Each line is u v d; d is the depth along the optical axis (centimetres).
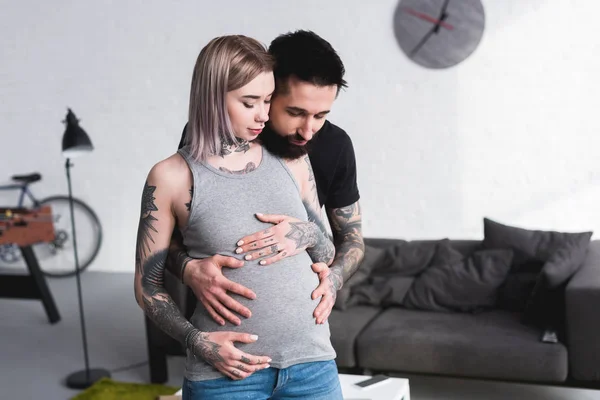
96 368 386
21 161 604
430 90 484
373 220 511
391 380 257
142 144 569
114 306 501
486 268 343
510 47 463
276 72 145
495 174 479
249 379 143
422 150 493
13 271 617
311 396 146
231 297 143
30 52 585
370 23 490
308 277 148
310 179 159
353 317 339
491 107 473
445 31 473
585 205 464
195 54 542
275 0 511
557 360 282
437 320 326
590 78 451
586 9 446
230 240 144
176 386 356
